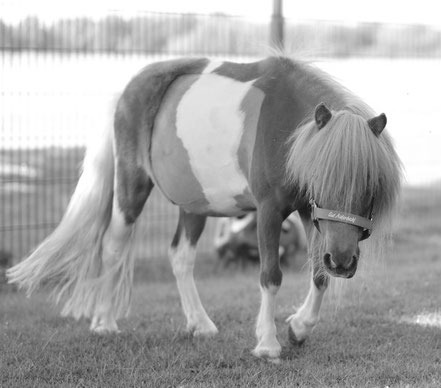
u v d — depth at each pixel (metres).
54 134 12.78
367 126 5.14
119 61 11.95
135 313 8.34
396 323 7.25
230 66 6.57
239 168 6.13
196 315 7.08
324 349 6.32
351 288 8.77
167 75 6.84
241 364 5.91
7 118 12.85
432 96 15.60
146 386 5.45
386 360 5.91
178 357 6.12
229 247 12.31
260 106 6.00
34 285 7.13
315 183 5.15
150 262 12.44
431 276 9.94
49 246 7.09
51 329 7.45
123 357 6.24
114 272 7.11
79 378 5.74
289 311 7.87
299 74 5.97
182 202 6.84
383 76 15.21
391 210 5.35
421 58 15.38
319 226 5.38
